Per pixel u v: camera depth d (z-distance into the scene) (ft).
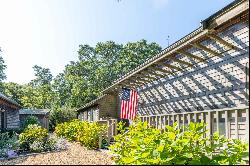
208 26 27.78
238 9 24.16
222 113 25.84
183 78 45.39
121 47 247.09
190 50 43.42
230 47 33.12
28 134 48.29
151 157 20.80
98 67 233.14
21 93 269.23
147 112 57.00
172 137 21.68
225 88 36.11
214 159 19.92
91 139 45.44
